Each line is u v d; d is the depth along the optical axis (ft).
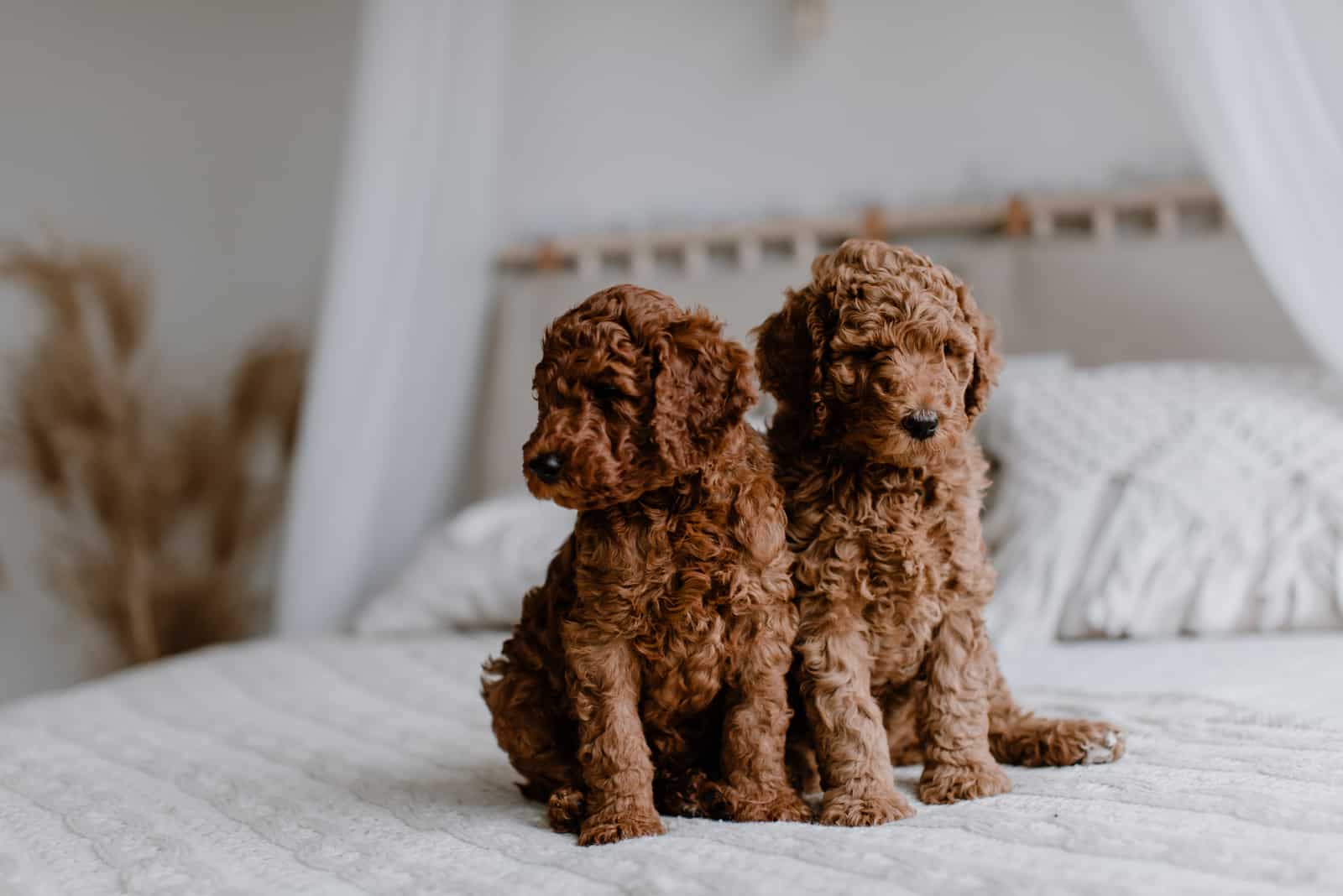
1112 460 7.83
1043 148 11.57
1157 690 5.74
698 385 4.05
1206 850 3.32
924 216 11.30
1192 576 7.21
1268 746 4.66
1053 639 7.43
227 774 5.37
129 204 14.17
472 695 7.02
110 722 6.70
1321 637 6.81
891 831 3.80
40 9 14.10
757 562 4.11
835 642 4.25
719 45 12.58
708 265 12.50
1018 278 10.83
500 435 11.37
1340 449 7.41
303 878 3.70
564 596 4.36
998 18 11.75
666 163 12.66
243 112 14.25
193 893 3.59
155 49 14.25
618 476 3.88
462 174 10.87
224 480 13.38
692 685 4.16
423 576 9.39
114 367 13.28
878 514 4.27
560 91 12.95
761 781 4.17
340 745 5.95
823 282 4.33
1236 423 7.77
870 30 12.12
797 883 3.26
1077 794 4.14
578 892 3.35
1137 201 10.85
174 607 13.12
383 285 9.95
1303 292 7.43
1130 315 10.46
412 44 9.99
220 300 14.21
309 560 9.86
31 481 13.05
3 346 13.46
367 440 9.93
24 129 13.97
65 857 4.08
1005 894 3.05
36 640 13.46
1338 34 6.48
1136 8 7.47
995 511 8.08
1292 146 6.90
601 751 4.06
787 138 12.33
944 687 4.38
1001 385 9.07
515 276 12.36
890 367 4.06
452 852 3.92
